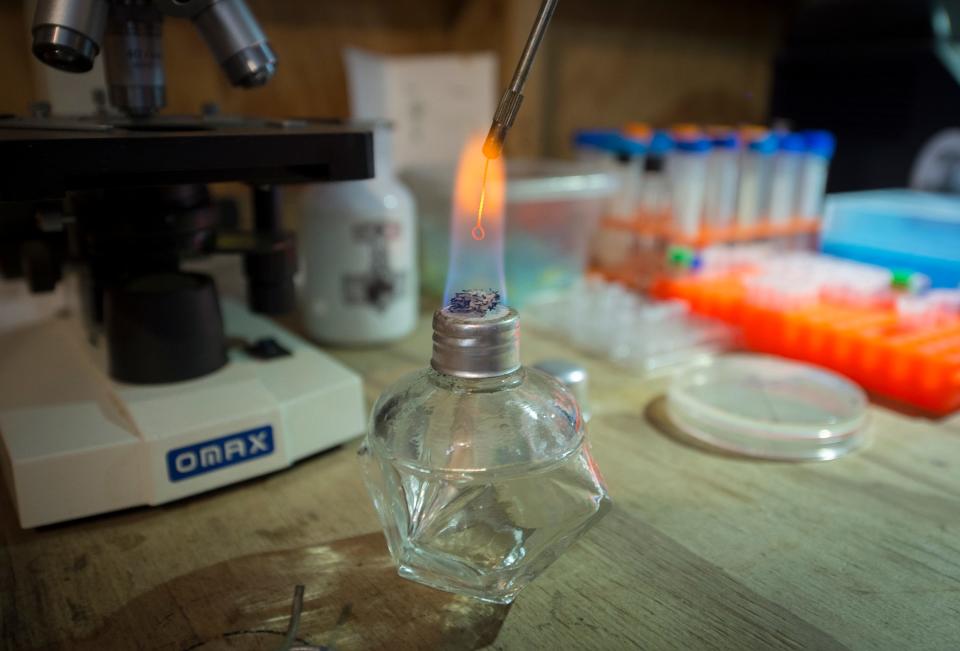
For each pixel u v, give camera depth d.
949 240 0.52
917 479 0.33
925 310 0.47
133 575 0.27
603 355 0.47
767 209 0.59
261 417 0.32
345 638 0.24
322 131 0.29
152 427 0.30
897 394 0.41
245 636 0.24
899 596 0.26
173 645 0.24
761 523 0.30
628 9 0.70
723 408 0.39
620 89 0.72
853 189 0.70
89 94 0.42
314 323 0.47
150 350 0.33
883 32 0.66
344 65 0.59
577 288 0.56
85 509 0.30
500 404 0.24
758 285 0.51
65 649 0.24
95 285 0.36
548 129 0.68
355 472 0.34
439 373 0.25
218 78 0.54
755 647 0.24
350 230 0.45
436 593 0.26
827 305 0.49
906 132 0.65
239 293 0.52
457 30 0.65
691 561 0.28
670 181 0.56
